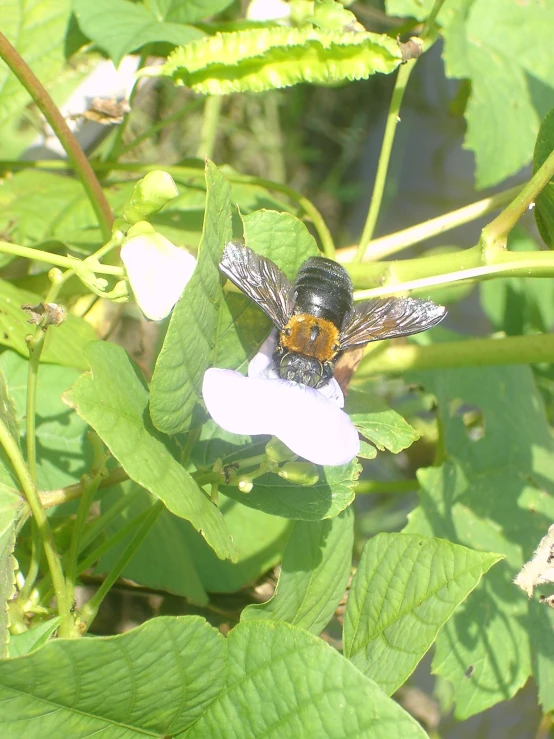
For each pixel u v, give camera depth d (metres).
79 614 0.12
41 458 0.15
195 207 0.19
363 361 0.16
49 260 0.12
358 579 0.13
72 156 0.15
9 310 0.15
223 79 0.15
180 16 0.17
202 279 0.11
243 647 0.11
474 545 0.18
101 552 0.13
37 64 0.19
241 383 0.10
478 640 0.17
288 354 0.12
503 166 0.20
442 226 0.17
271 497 0.12
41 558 0.15
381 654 0.12
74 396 0.10
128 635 0.09
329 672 0.10
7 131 0.21
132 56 0.21
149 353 0.25
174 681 0.10
